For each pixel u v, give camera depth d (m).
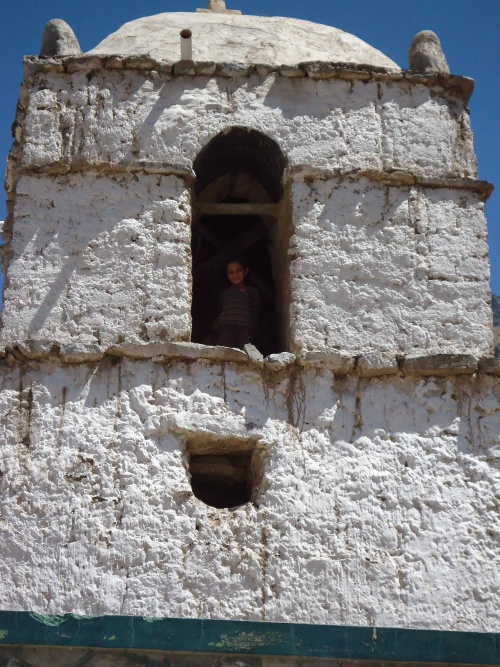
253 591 15.48
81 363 16.42
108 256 17.03
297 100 17.98
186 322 16.80
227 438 16.19
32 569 15.47
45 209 17.23
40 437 16.09
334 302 17.00
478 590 15.69
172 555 15.57
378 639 15.18
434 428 16.42
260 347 19.05
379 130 17.91
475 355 16.89
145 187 17.38
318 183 17.53
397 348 16.88
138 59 17.91
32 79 17.92
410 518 15.97
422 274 17.22
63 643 14.92
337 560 15.69
